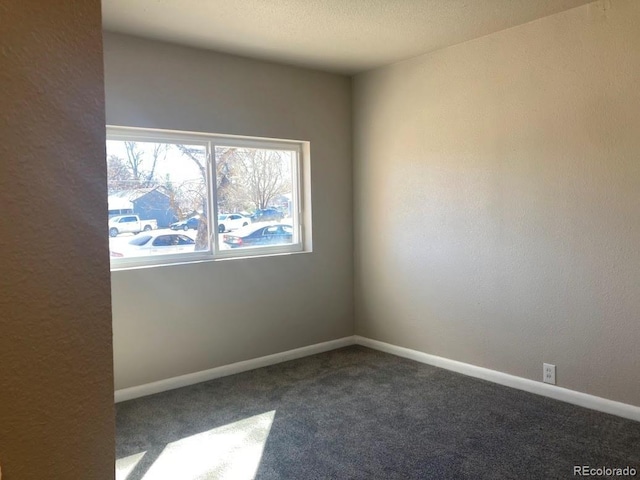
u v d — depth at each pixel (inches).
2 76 16.4
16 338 17.2
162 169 137.8
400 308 162.6
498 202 132.3
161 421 114.7
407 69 153.4
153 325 133.8
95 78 20.0
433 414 115.3
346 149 173.9
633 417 109.3
